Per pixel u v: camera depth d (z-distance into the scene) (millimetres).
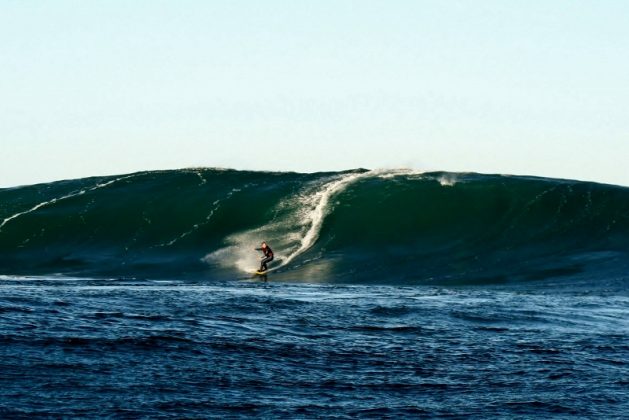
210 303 44219
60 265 72375
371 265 68875
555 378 32031
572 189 76625
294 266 69062
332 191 78750
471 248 71438
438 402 28891
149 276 68562
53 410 26094
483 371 32875
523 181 78250
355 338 37750
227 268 69625
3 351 31672
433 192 77562
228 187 80750
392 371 32562
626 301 51656
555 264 67312
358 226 74312
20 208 79750
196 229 75875
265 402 28078
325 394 29344
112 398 27500
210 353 33562
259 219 76438
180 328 37312
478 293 55344
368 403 28531
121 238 76000
